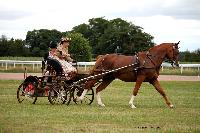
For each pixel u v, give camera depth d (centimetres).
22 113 1557
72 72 1900
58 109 1705
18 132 1171
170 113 1644
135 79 1880
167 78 4078
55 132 1180
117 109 1752
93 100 2136
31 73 4053
